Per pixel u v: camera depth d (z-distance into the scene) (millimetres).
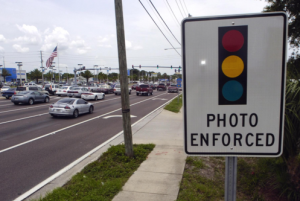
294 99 4156
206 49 1780
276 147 1773
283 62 1732
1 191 5051
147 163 6164
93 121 14227
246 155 1800
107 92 40062
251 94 1769
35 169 6348
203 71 1793
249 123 1785
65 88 33750
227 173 1873
